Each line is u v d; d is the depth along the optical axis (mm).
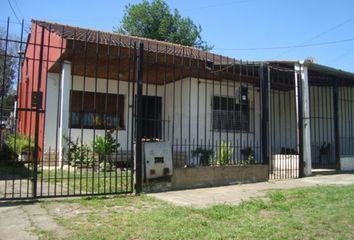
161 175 7559
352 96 14500
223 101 13625
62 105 11109
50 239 4094
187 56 10602
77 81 13273
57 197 6426
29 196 6426
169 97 14305
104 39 11945
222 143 11008
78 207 5758
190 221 4875
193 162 10906
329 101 14242
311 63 10766
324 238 4285
